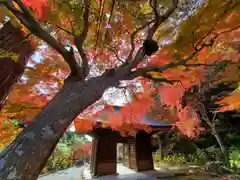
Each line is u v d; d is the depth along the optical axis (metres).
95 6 3.10
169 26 3.40
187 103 9.10
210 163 9.55
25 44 2.87
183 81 4.21
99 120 7.05
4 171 1.17
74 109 1.61
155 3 2.54
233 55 3.77
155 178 8.28
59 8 2.60
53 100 1.64
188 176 8.35
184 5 3.12
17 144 1.32
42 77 4.11
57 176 10.58
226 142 10.59
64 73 4.30
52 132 1.42
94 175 8.92
